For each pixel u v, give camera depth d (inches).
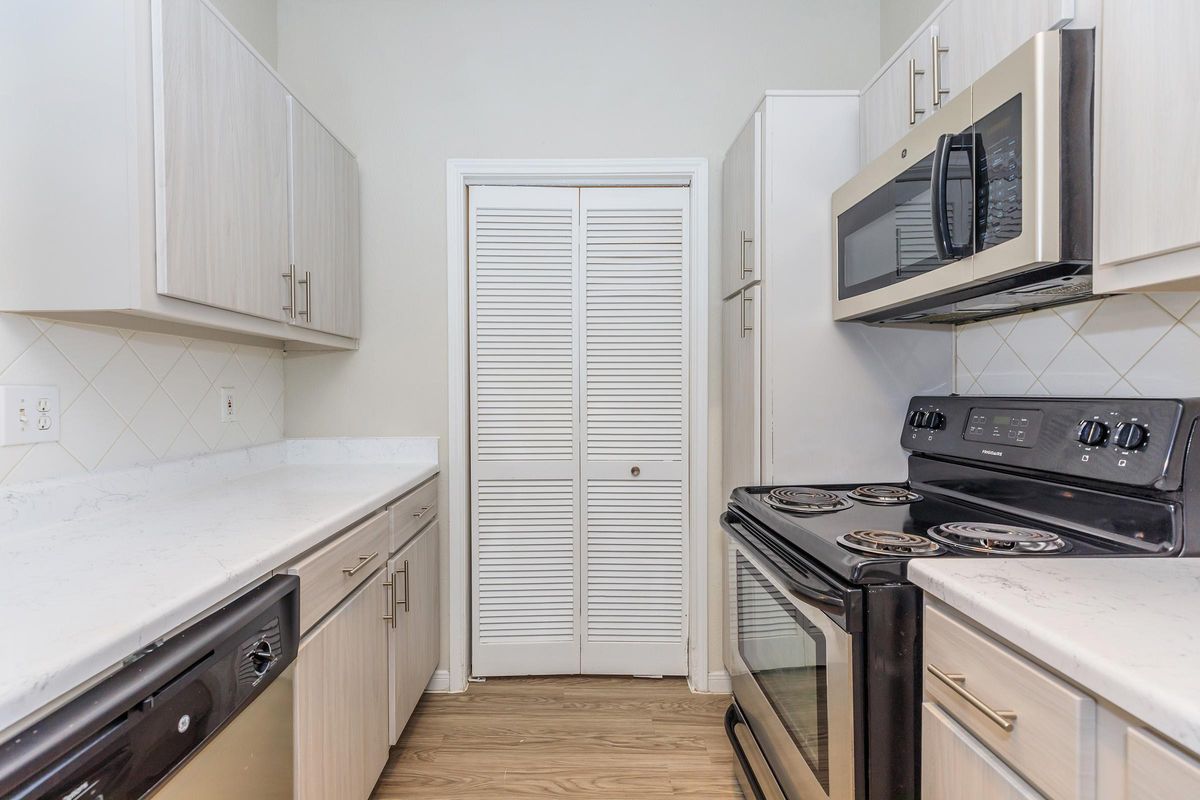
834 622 39.5
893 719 37.9
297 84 84.7
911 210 50.9
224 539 42.5
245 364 75.1
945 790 33.9
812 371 67.6
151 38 43.3
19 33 42.6
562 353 89.4
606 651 90.5
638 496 90.0
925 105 52.9
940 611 35.3
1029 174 37.4
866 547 41.6
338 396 85.6
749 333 71.1
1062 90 36.8
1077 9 37.3
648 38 85.6
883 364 68.0
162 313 44.7
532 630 90.3
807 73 85.4
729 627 67.6
